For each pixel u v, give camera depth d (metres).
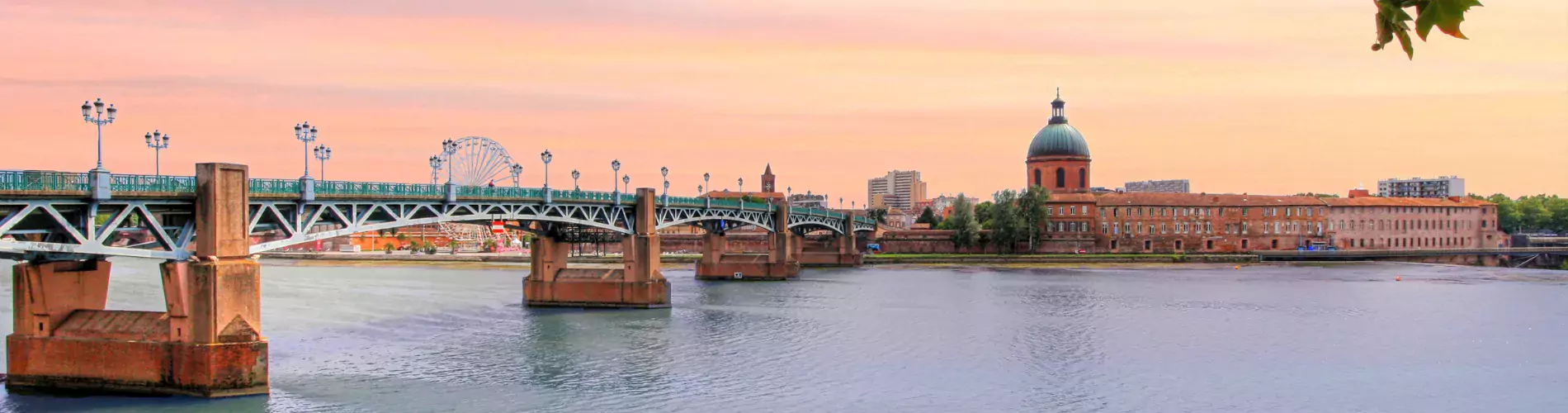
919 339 91.69
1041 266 191.00
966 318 106.62
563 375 73.69
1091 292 135.12
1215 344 89.12
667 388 69.94
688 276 167.25
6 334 82.00
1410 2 7.16
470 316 105.06
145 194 55.66
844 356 82.50
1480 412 64.81
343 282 144.75
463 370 74.69
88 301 62.31
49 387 60.19
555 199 99.12
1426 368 78.44
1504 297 128.50
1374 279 157.62
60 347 59.97
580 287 113.75
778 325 100.50
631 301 113.38
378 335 89.94
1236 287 143.75
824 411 63.97
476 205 88.88
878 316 108.56
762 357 81.81
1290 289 139.88
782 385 71.31
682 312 110.25
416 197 79.81
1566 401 67.69
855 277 165.38
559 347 85.31
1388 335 94.19
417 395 66.38
